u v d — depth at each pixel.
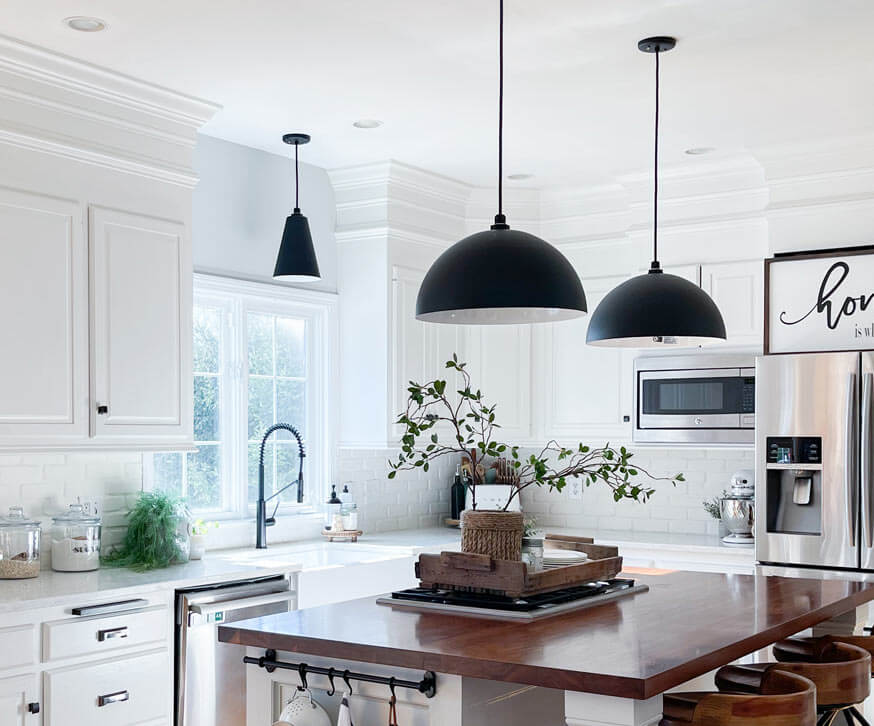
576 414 6.07
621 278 5.97
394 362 5.65
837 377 4.89
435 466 6.48
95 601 3.73
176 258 4.43
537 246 2.98
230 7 3.45
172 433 4.38
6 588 3.77
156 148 4.37
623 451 3.54
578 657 2.42
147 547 4.38
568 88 4.29
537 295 2.89
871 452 4.78
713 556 5.36
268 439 5.44
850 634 3.90
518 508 6.26
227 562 4.55
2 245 3.77
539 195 6.20
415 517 6.31
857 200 5.00
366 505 5.95
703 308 3.64
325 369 5.73
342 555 5.24
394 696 2.61
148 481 4.70
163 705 3.96
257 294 5.28
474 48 3.84
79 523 4.19
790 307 5.15
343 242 5.79
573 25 3.62
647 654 2.46
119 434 4.14
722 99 4.44
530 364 6.19
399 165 5.56
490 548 3.33
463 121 4.79
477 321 3.46
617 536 5.95
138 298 4.26
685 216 5.64
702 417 5.53
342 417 5.77
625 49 3.85
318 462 5.70
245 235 5.24
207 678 4.11
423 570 3.38
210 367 5.15
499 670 2.37
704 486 6.07
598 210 6.05
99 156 4.11
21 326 3.82
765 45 3.81
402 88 4.30
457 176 5.86
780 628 2.91
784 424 5.03
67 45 3.79
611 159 5.46
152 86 4.23
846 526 4.82
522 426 6.19
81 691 3.67
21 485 4.20
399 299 5.69
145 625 3.90
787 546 4.99
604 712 2.26
